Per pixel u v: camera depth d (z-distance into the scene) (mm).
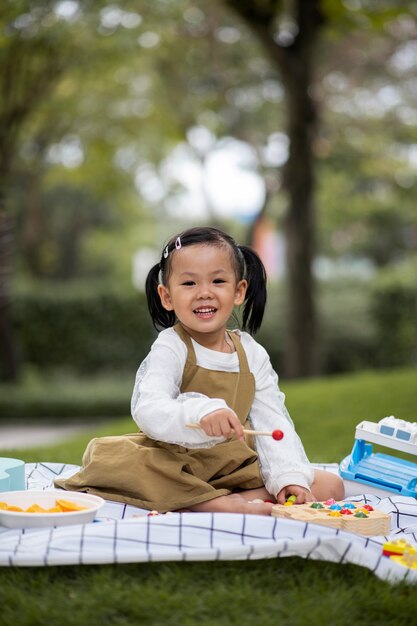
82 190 21500
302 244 11867
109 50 10883
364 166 15930
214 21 13203
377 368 16516
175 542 2523
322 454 5527
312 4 10961
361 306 16797
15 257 19875
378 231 21750
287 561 2592
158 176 19297
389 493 3447
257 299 3447
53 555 2398
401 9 9125
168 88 14289
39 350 15977
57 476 3650
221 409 2803
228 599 2318
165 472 3041
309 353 11969
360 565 2498
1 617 2223
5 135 11305
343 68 14656
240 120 15977
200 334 3256
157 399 2986
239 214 20375
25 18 9727
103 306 16047
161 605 2264
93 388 14203
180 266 3156
